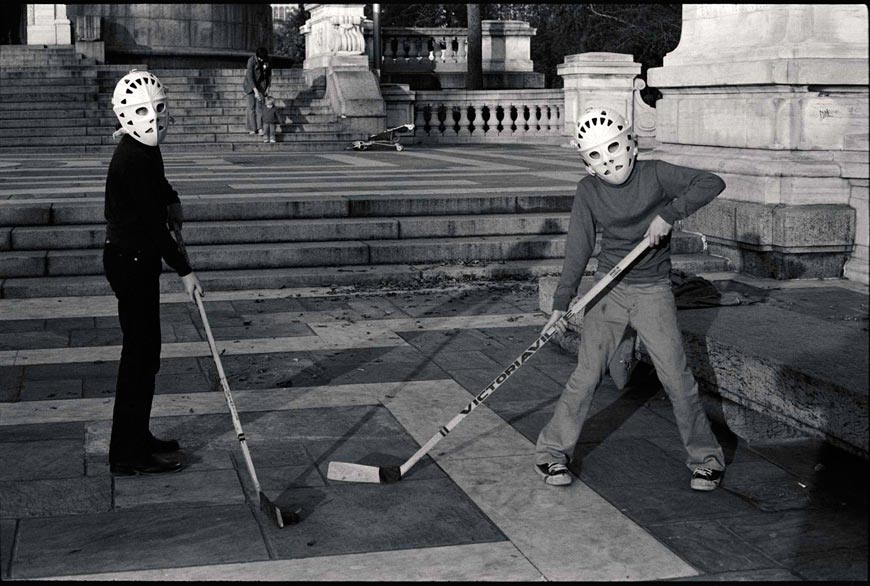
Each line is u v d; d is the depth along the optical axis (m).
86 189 12.78
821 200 8.99
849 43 8.91
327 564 4.00
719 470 4.78
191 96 25.72
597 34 42.22
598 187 4.69
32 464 5.12
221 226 10.48
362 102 24.91
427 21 50.44
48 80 25.00
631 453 5.29
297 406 6.11
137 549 4.14
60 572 3.91
